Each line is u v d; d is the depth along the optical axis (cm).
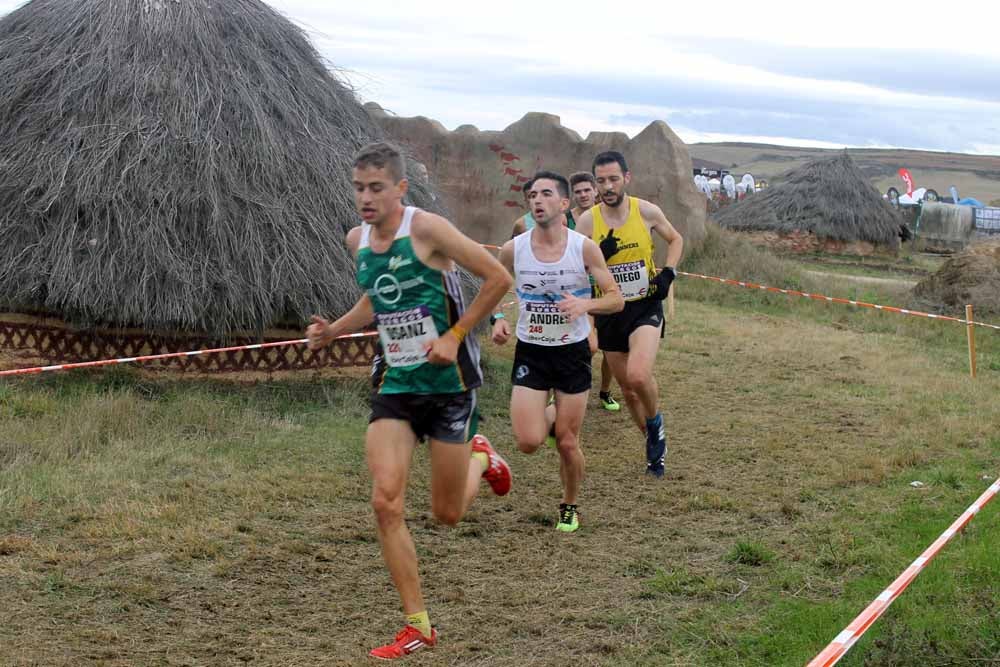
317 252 930
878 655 452
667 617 509
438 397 446
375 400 450
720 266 1875
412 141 2072
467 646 470
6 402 830
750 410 979
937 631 472
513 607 520
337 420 859
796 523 659
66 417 788
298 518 641
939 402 1020
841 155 2825
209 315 884
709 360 1218
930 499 710
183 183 902
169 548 573
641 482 746
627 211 729
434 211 1102
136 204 887
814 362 1220
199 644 461
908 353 1309
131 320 884
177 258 878
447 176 2056
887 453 832
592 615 509
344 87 1104
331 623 492
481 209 2038
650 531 642
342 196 979
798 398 1034
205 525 611
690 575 562
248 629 480
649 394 725
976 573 549
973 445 863
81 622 476
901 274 2453
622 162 721
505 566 575
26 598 496
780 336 1392
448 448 454
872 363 1219
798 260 2619
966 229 3347
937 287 1677
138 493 657
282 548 585
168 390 892
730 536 636
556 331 610
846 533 633
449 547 600
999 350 1370
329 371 970
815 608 508
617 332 736
